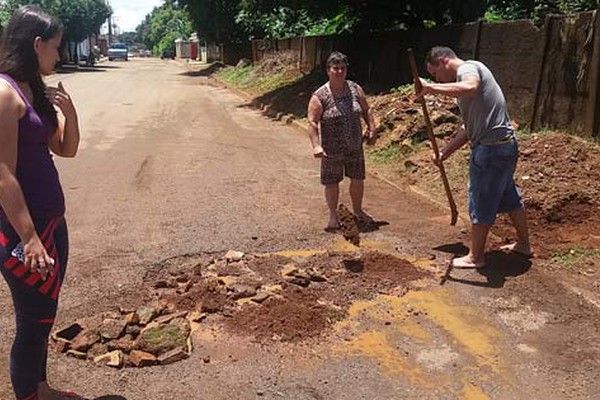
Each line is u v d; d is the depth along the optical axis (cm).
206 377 361
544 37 851
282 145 1144
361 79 1670
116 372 364
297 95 1727
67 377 357
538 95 871
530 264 521
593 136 760
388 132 987
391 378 362
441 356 385
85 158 995
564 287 476
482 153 489
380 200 740
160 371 366
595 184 658
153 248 568
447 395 345
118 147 1101
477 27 1039
